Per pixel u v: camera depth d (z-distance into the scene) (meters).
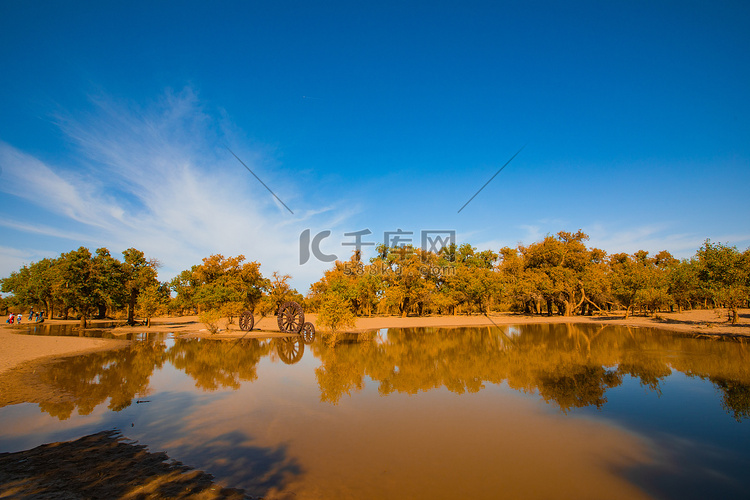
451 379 12.72
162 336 28.34
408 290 51.47
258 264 61.78
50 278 40.06
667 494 5.20
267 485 5.38
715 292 27.28
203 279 59.84
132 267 40.38
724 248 27.56
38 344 21.34
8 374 13.41
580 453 6.62
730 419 8.45
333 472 5.82
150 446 6.89
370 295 48.72
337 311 23.36
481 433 7.60
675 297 35.34
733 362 15.03
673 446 6.95
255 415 8.76
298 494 5.12
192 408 9.32
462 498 5.02
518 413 8.93
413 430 7.76
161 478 5.57
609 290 43.25
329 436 7.41
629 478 5.68
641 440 7.25
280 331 32.28
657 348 18.92
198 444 6.98
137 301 39.22
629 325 32.84
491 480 5.58
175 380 12.58
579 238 52.69
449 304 52.53
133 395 10.57
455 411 9.09
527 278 49.09
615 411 9.06
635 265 45.66
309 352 19.48
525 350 19.45
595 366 14.74
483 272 50.38
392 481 5.52
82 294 35.19
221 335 29.31
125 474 5.70
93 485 5.33
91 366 15.20
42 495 5.01
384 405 9.60
